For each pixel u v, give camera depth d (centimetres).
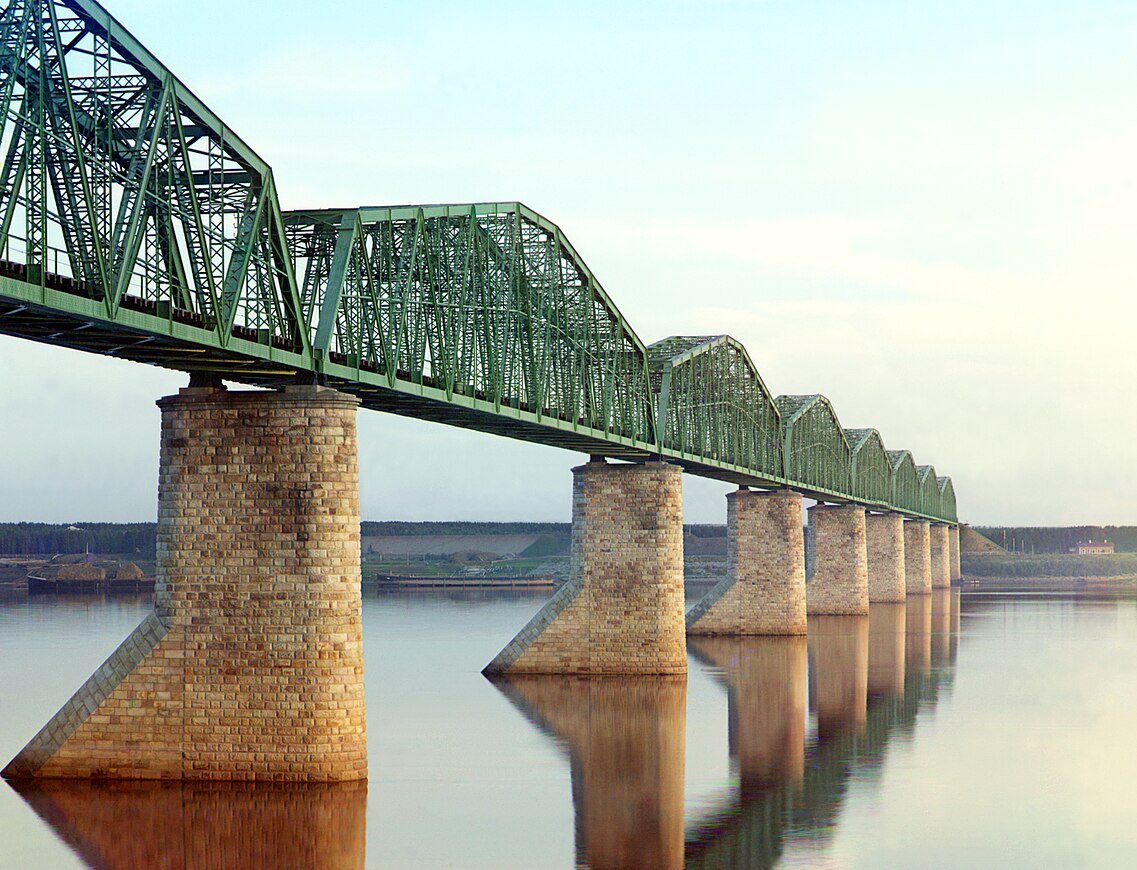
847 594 16450
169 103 4328
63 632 12862
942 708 7900
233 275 4703
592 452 9088
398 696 8156
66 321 4078
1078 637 13075
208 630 5228
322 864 4369
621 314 8800
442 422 7206
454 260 6400
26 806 4925
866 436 18512
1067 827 5006
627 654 8981
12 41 3738
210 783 5200
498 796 5397
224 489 5231
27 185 3756
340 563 5206
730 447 11575
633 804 5297
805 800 5406
